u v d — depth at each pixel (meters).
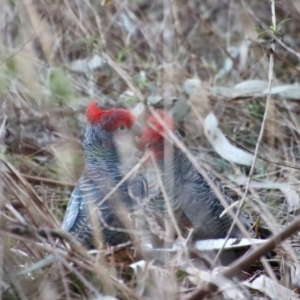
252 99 10.29
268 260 7.36
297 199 8.73
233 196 9.19
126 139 8.17
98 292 6.07
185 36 11.20
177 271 6.73
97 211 7.14
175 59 10.42
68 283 6.23
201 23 11.29
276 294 6.62
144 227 7.03
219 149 9.30
